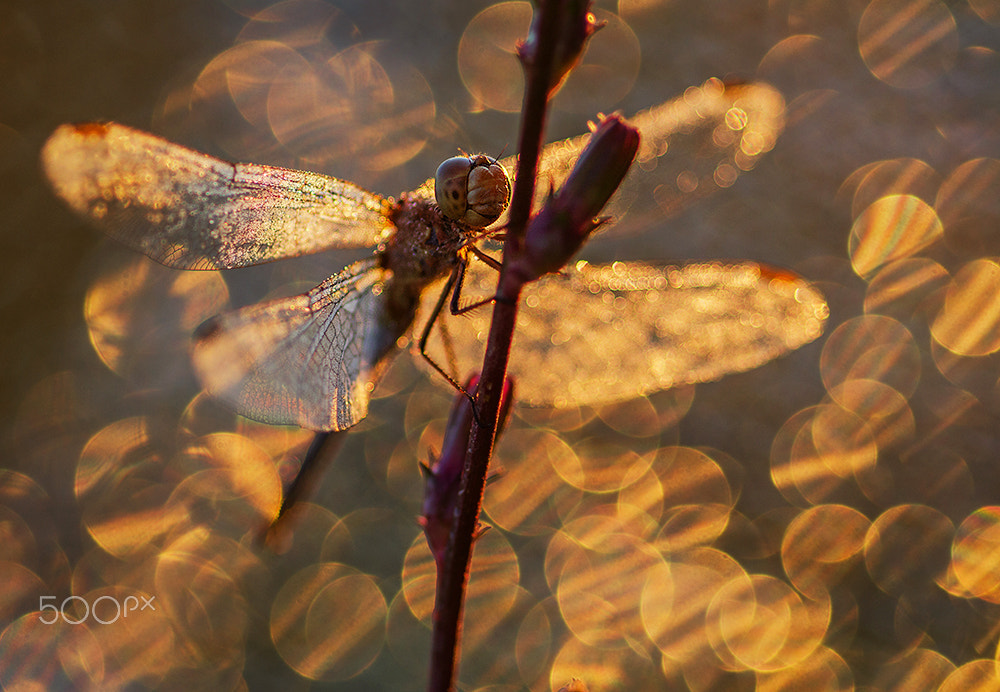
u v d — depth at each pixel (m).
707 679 0.52
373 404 0.67
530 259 0.44
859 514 0.57
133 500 0.62
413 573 0.58
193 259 0.46
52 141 0.45
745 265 0.48
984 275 0.65
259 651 0.54
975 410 0.61
